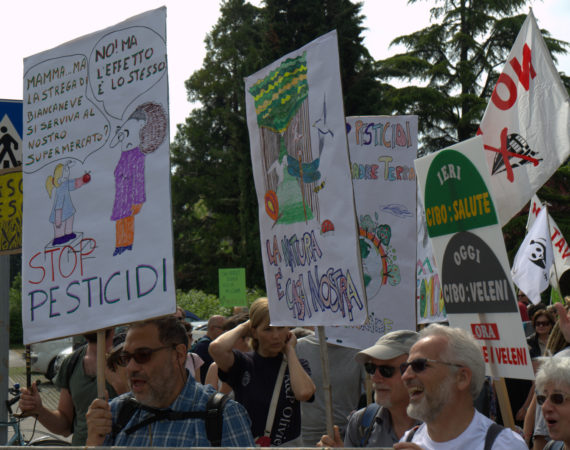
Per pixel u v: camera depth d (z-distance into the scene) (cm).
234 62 5481
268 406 466
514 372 339
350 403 555
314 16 3406
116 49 377
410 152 559
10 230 511
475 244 355
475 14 3772
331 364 553
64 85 395
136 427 328
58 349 1881
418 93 3638
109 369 487
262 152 444
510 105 553
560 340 520
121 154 371
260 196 448
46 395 1686
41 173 398
